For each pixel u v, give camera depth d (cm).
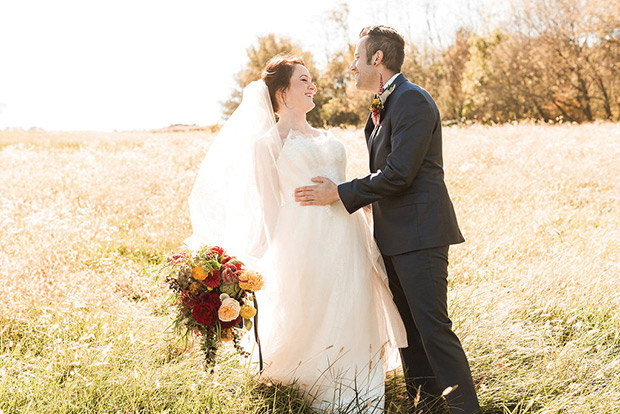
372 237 304
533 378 294
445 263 266
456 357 260
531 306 372
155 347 318
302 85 296
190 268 256
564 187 762
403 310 300
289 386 289
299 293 283
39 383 276
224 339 261
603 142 1100
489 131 1421
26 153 1017
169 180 769
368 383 283
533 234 527
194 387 265
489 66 3428
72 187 718
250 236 289
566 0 3080
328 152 291
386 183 256
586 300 371
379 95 279
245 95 290
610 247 480
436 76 3628
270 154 285
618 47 3020
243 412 265
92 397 269
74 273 435
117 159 934
